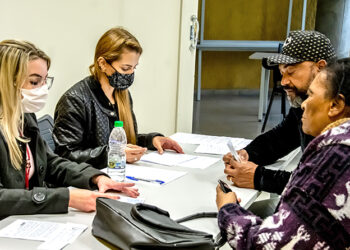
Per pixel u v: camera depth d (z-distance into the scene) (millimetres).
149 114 3688
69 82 3133
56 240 1162
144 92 3623
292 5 8180
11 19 2688
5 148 1468
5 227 1237
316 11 7793
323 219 947
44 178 1715
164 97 3689
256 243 1037
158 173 1794
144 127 3709
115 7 3266
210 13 8266
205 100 7945
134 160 1938
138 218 1138
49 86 1669
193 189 1623
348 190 932
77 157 1975
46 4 2863
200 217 1360
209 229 1276
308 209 965
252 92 8734
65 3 2969
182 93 3699
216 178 1775
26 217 1319
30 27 2805
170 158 2045
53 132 2061
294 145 2053
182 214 1378
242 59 8602
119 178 1696
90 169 1652
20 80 1448
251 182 1659
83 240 1174
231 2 8219
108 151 1978
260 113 6160
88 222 1295
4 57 1436
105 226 1182
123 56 2027
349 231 928
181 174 1795
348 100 1025
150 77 3605
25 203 1328
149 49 3527
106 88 2152
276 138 2057
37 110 1562
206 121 6145
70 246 1138
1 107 1471
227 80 8680
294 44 1680
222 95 8602
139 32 3451
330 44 1706
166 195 1545
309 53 1655
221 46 7301
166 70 3629
